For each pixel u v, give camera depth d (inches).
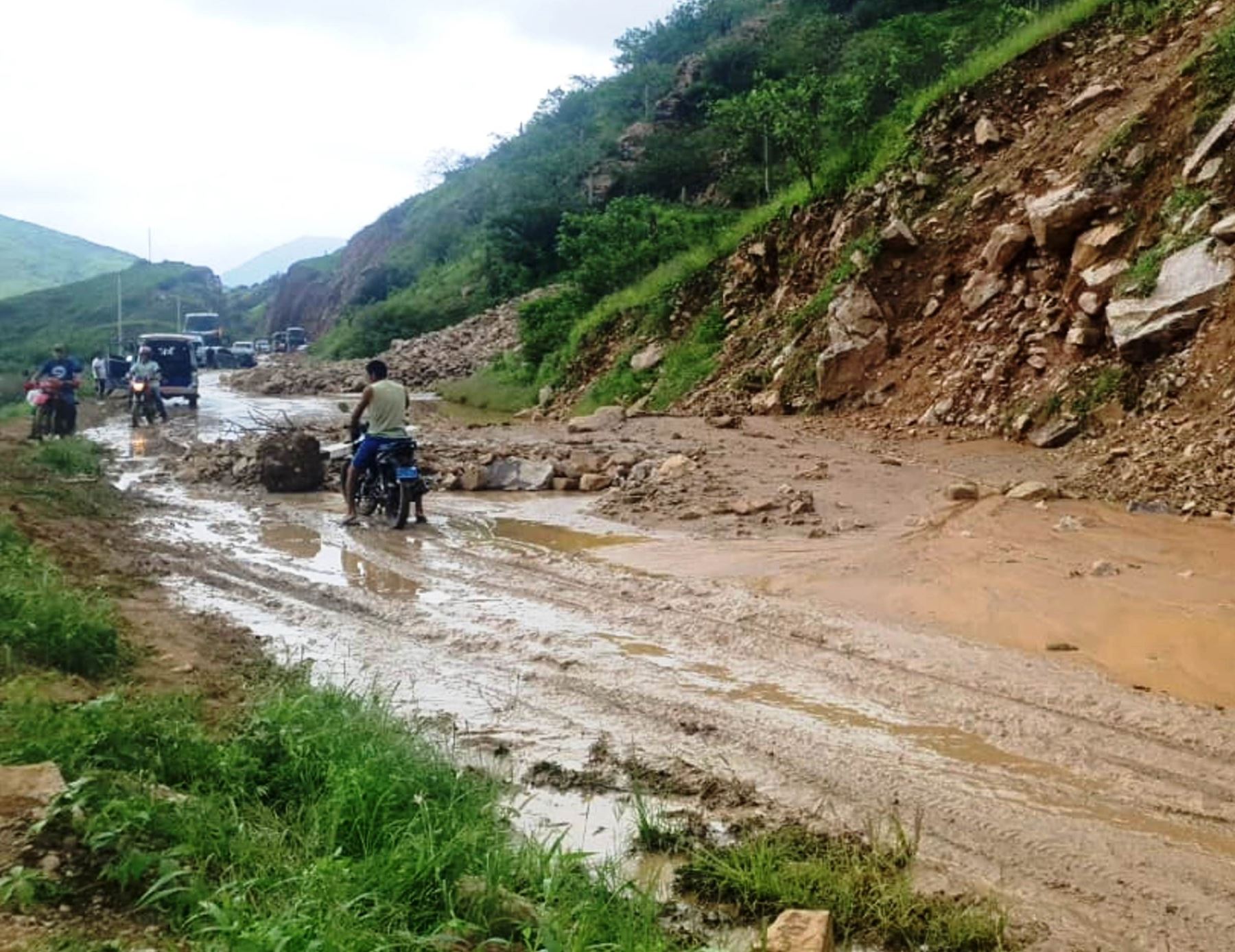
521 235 1958.7
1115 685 228.5
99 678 235.0
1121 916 146.8
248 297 5022.1
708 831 174.1
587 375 1013.2
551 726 221.6
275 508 494.9
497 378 1258.6
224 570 367.6
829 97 897.5
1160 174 541.6
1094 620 270.2
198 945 119.0
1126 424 479.5
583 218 1389.0
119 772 161.9
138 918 127.1
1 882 126.7
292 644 280.1
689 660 261.1
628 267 1169.4
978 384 588.1
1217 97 533.6
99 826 139.5
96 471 600.4
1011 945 140.0
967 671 241.4
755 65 1923.0
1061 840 168.2
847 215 766.5
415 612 309.3
